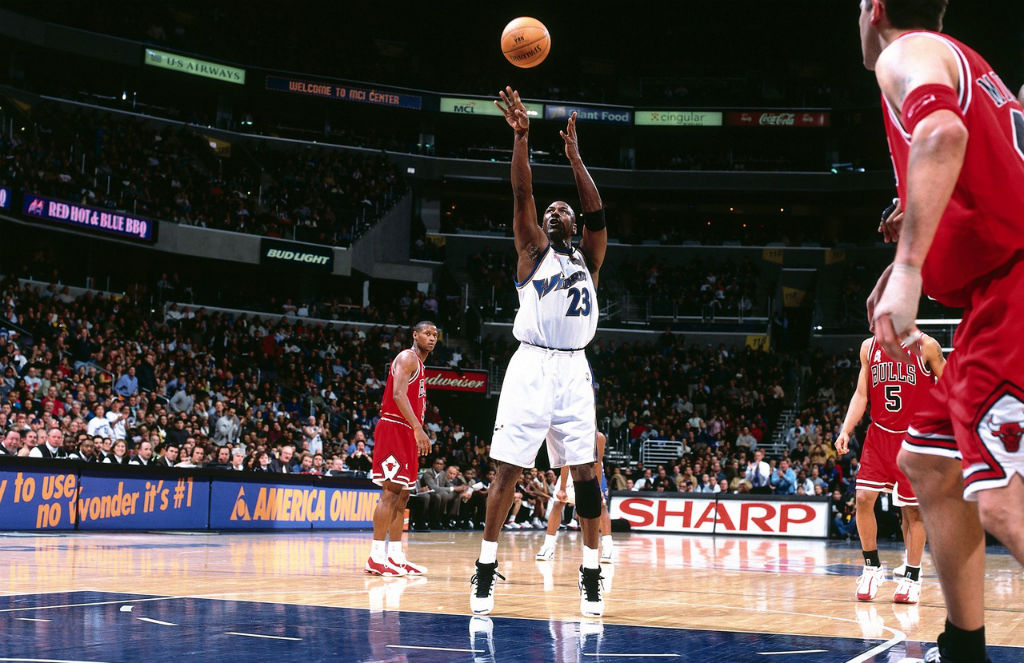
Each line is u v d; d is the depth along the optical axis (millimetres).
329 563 7305
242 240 25734
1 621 3496
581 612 4270
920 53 1931
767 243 32688
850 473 19156
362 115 32062
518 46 5207
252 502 12867
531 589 5625
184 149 27625
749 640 3445
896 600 5262
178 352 20938
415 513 15812
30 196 21219
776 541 16062
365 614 3980
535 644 3225
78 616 3662
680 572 7602
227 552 8273
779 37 34562
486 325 28688
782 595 5578
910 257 1767
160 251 25109
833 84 34062
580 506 4320
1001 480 1842
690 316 30219
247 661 2760
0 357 16328
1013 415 1832
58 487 10531
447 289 30125
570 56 35188
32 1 26719
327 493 14312
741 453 22078
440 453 20906
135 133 26500
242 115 30891
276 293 28250
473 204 33469
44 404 14430
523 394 4355
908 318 1744
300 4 32469
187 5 30078
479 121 32656
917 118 1813
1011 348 1857
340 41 33000
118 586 4906
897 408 5336
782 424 26016
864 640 3506
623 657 2982
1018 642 3668
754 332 29875
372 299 29812
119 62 27094
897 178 2102
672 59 35125
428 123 32625
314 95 30156
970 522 2141
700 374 27188
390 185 30734
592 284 4594
